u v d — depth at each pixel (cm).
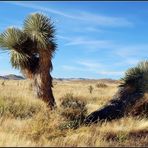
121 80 1628
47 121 1150
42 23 1720
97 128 1206
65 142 979
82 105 1589
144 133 1197
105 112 1463
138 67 1634
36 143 936
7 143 881
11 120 1262
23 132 1073
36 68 1734
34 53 1762
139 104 1504
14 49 1702
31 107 1555
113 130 1191
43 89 1727
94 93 3297
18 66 1730
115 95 1571
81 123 1307
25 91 2111
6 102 1539
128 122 1337
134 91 1554
